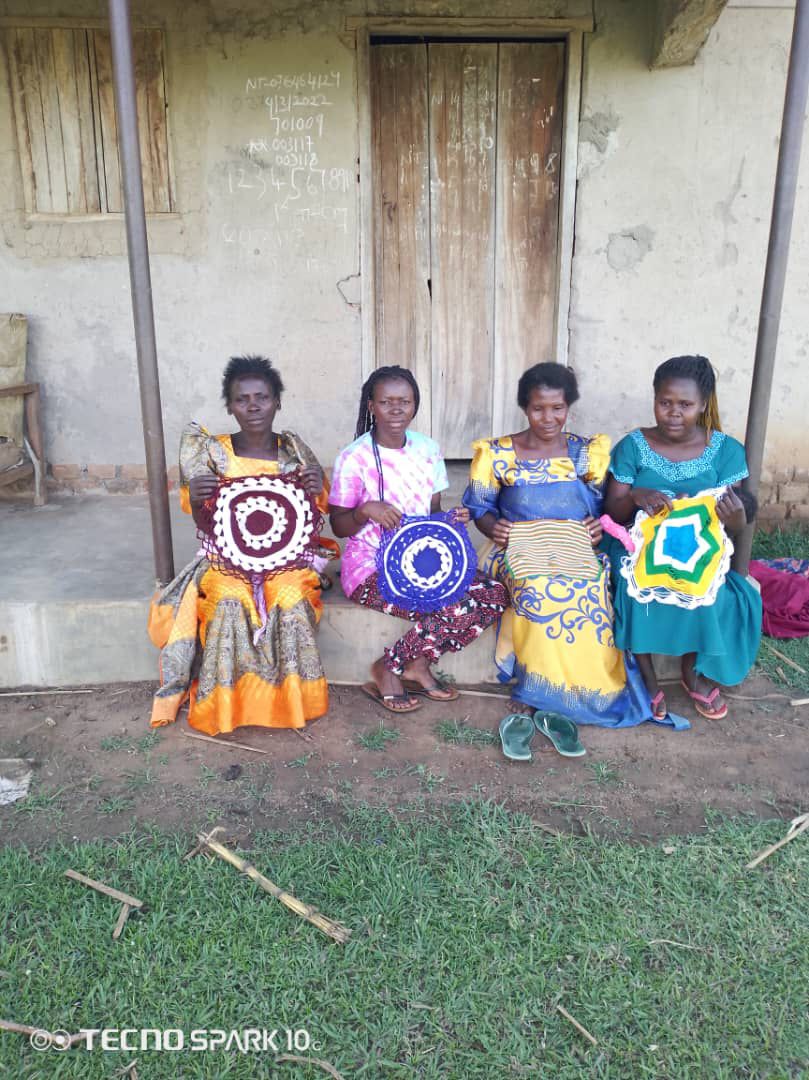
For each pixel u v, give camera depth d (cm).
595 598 351
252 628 348
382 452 364
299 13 504
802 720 363
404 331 579
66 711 371
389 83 540
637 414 564
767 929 254
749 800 312
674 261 541
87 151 523
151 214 528
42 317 541
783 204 340
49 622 381
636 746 345
